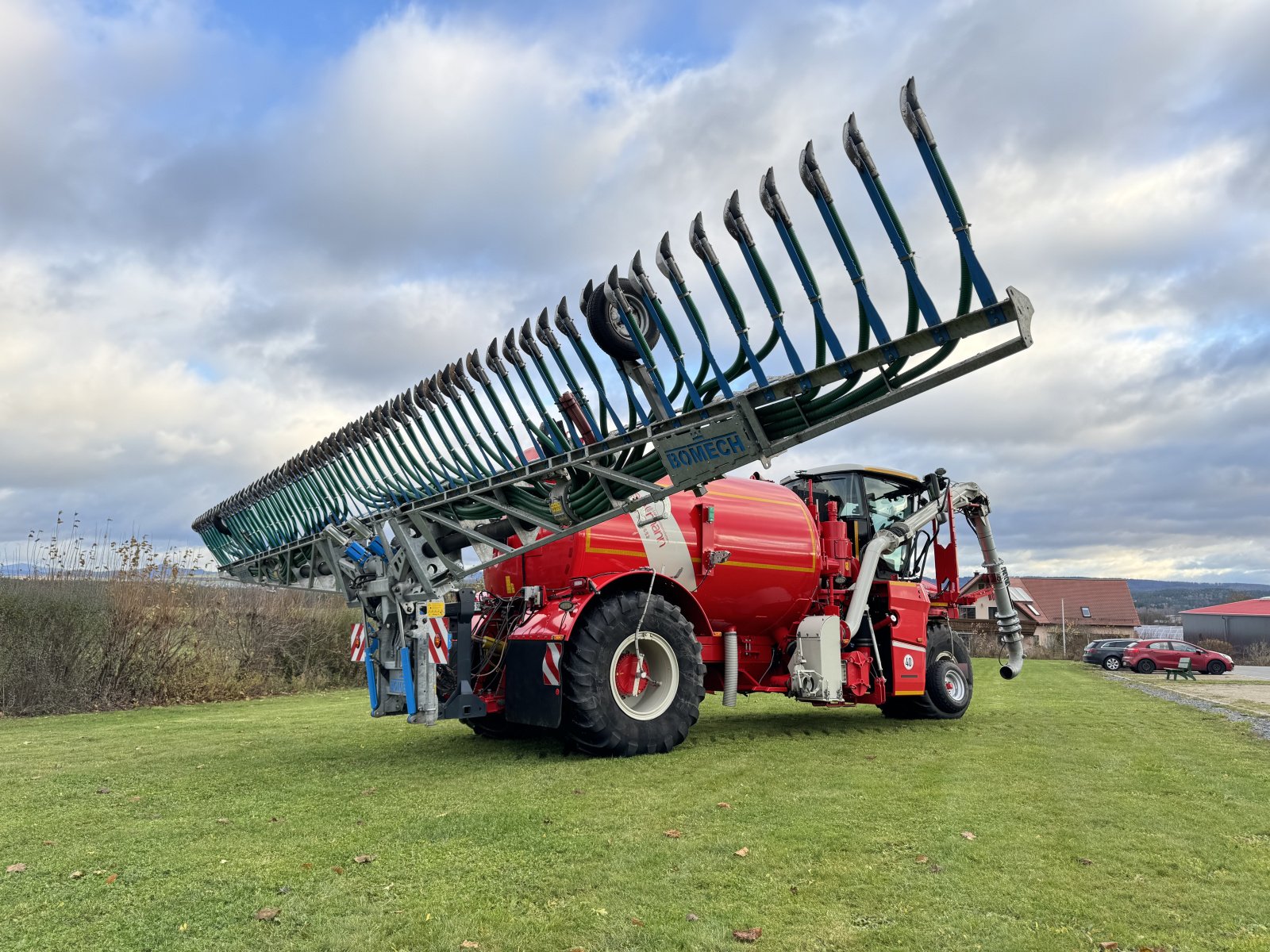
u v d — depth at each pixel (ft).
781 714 31.37
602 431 17.84
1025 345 12.89
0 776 18.80
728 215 14.71
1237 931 9.53
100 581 38.32
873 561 27.17
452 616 20.92
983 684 51.37
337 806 15.46
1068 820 14.29
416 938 9.29
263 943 9.20
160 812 15.15
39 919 9.93
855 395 14.57
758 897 10.48
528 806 15.21
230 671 40.52
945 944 9.12
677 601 23.25
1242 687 60.13
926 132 12.52
